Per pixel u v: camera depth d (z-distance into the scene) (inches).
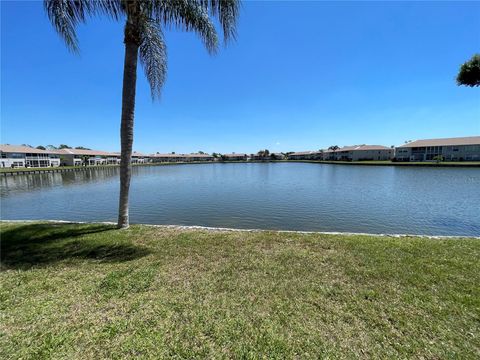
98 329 92.5
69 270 144.2
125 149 236.2
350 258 161.9
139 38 223.9
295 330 92.8
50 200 657.6
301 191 756.0
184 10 207.6
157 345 84.8
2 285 125.8
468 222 395.2
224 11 201.8
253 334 90.3
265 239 205.2
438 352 82.7
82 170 2170.3
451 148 2235.5
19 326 94.4
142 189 864.9
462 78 255.3
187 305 108.2
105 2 200.2
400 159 2534.5
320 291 120.6
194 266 150.4
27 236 210.2
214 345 85.2
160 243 194.4
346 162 2659.9
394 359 79.8
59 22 192.4
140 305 108.1
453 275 136.1
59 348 83.4
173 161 4311.0
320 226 379.6
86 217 455.5
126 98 228.5
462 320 98.6
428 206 517.0
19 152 2267.5
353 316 101.2
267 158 4419.3
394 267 146.9
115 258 163.0
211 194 718.5
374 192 715.4
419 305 108.4
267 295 117.0
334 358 80.0
